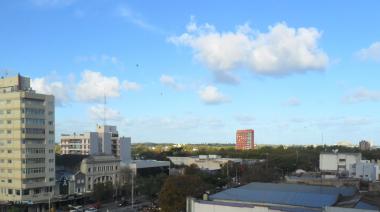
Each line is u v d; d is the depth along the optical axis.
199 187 106.56
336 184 126.62
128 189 154.62
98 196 140.75
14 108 127.50
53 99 136.62
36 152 129.88
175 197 103.69
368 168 164.88
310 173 168.88
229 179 178.38
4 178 129.12
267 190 88.62
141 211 126.94
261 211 74.50
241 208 76.38
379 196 85.31
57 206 133.88
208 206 79.44
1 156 129.88
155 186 148.00
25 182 126.19
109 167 161.75
